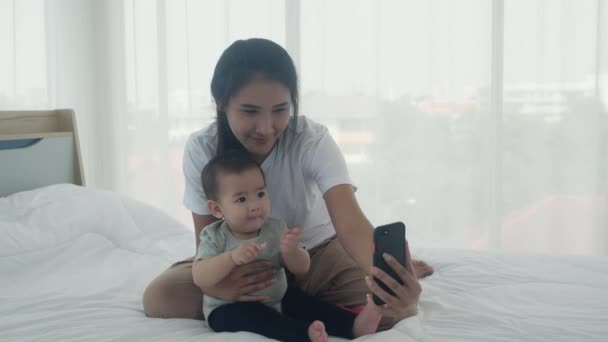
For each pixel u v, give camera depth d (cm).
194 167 130
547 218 232
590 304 114
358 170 257
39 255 166
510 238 238
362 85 253
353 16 252
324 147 121
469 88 238
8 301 127
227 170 114
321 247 131
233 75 107
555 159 229
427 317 111
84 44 287
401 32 245
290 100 111
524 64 230
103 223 193
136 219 204
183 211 290
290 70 110
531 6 227
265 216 115
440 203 247
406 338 99
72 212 188
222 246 115
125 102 292
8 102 251
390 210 254
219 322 108
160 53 284
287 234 107
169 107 287
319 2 256
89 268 162
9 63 250
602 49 218
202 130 133
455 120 241
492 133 233
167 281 120
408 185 251
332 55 256
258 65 106
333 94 257
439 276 139
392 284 94
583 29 222
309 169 122
